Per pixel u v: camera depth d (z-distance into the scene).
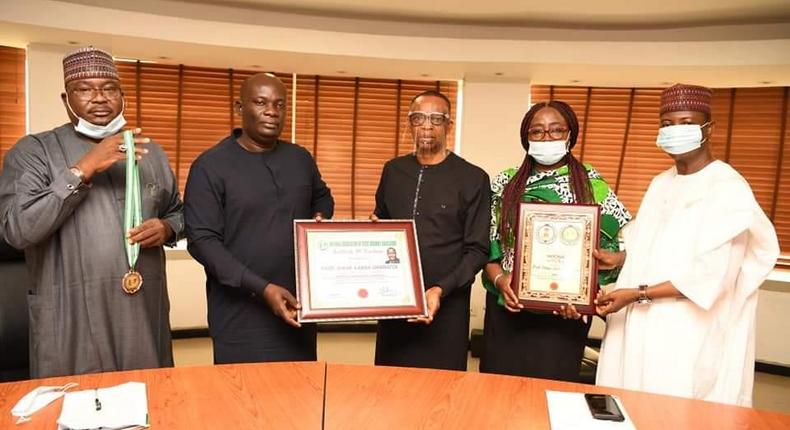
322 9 3.84
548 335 2.10
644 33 3.92
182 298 4.52
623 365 1.98
